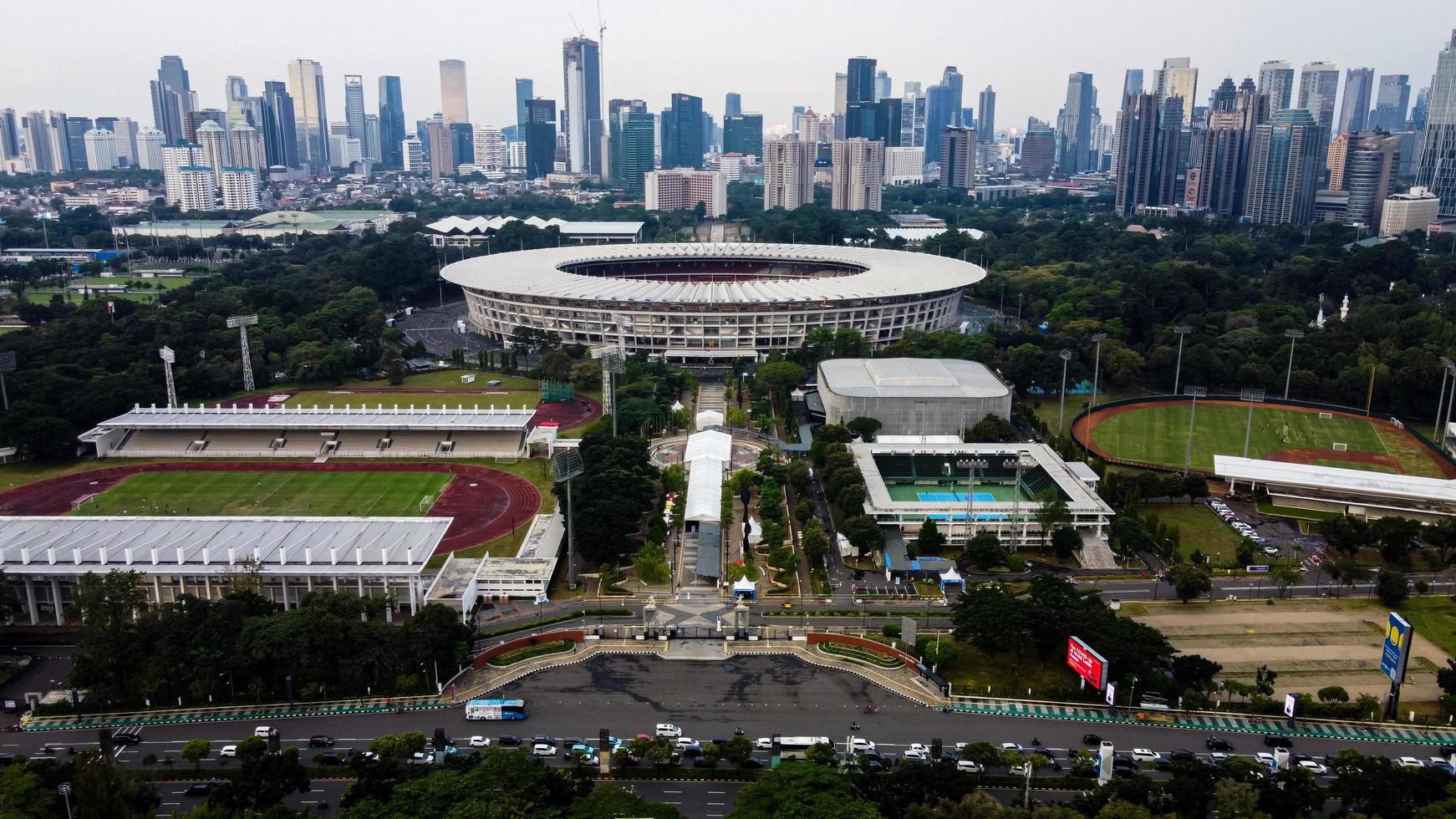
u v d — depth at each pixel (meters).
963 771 191.75
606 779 192.50
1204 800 173.12
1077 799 178.00
